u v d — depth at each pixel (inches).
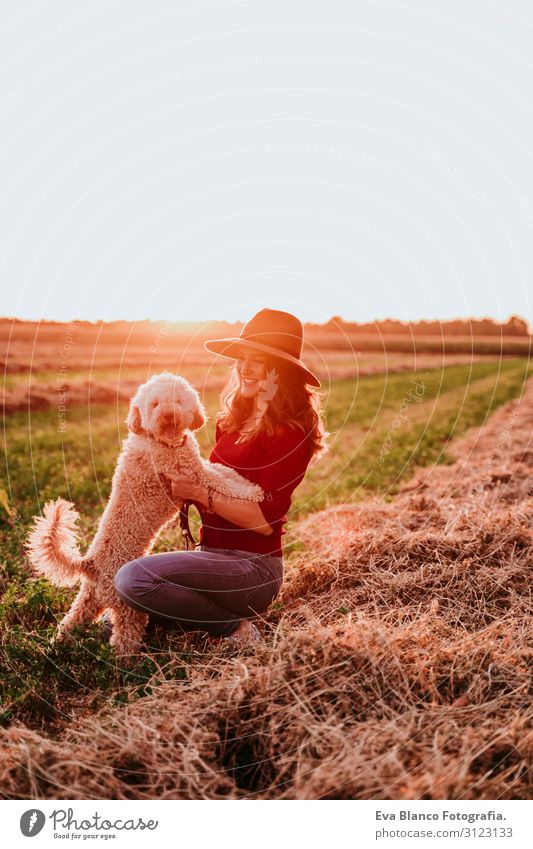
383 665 113.3
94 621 140.4
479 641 127.5
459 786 90.2
